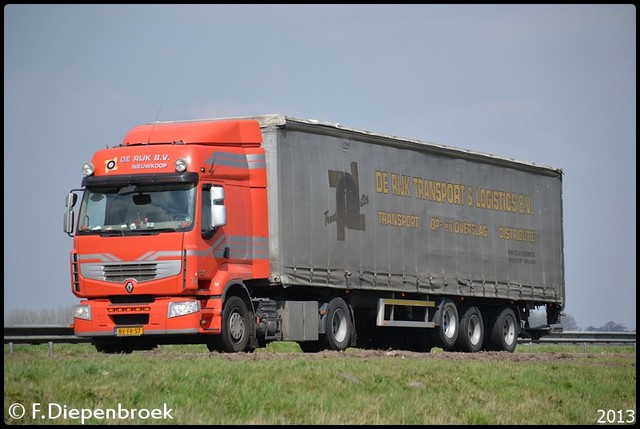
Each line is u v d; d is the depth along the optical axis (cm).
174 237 2725
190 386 1959
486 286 3862
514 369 2744
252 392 1966
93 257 2770
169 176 2756
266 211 2989
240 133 2969
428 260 3600
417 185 3581
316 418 1825
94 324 2775
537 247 4159
